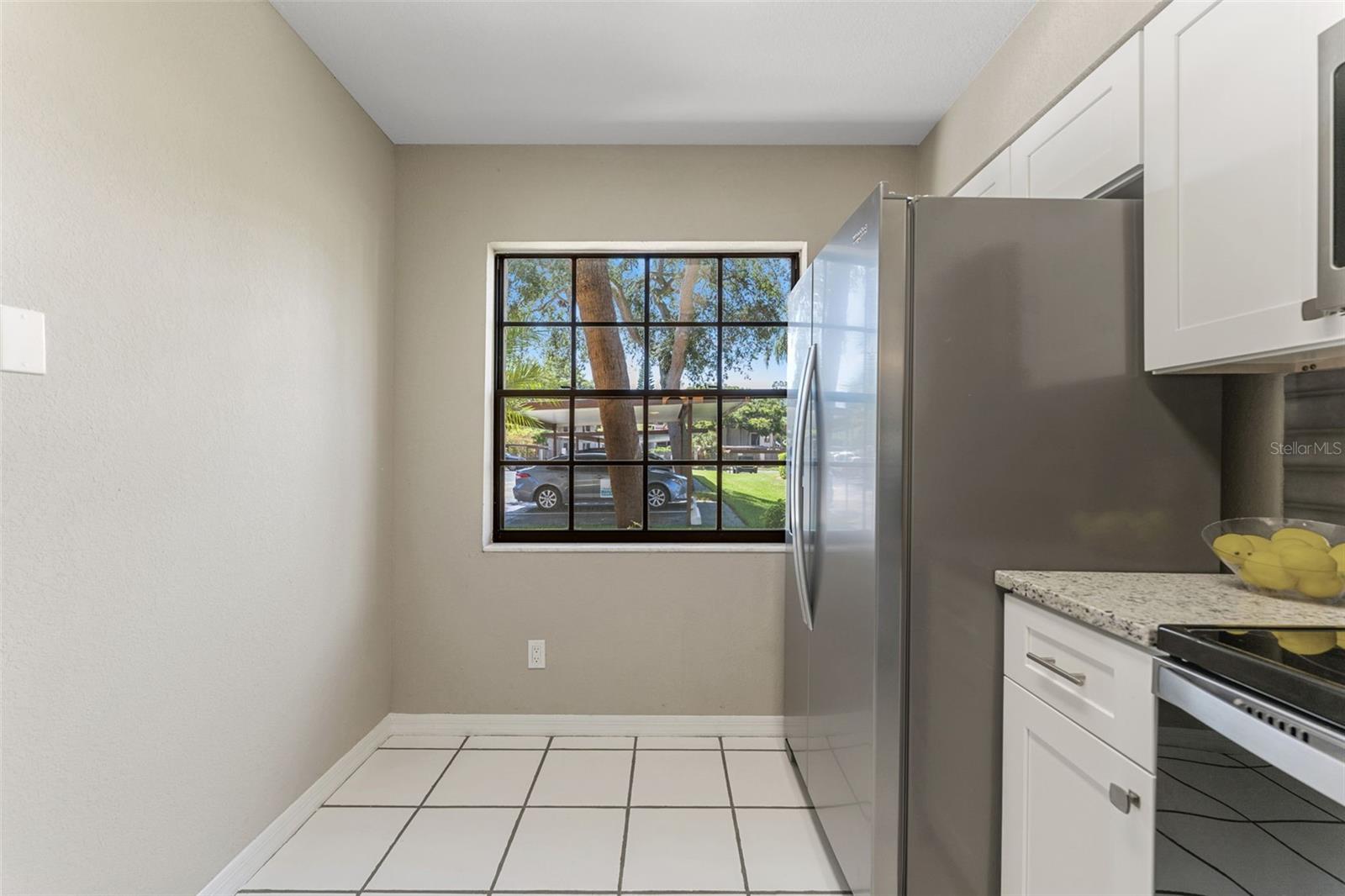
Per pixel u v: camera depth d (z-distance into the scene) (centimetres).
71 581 122
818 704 193
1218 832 86
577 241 271
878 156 272
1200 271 121
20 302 112
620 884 173
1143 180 140
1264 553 116
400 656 269
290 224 194
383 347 258
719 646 270
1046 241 143
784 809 211
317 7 185
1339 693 70
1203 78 119
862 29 195
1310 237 97
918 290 143
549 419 286
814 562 195
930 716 143
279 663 188
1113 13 149
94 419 126
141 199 137
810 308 202
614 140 267
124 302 133
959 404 143
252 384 176
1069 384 143
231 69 166
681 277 287
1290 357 112
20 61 111
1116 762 105
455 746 257
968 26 193
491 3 184
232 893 167
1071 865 118
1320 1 95
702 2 184
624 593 269
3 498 110
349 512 231
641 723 268
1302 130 98
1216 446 144
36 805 116
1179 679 93
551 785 226
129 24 133
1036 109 182
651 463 286
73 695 122
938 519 143
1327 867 71
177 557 148
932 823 143
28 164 112
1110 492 144
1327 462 129
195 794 154
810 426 197
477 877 176
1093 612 110
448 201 270
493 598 269
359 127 238
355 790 221
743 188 271
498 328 284
